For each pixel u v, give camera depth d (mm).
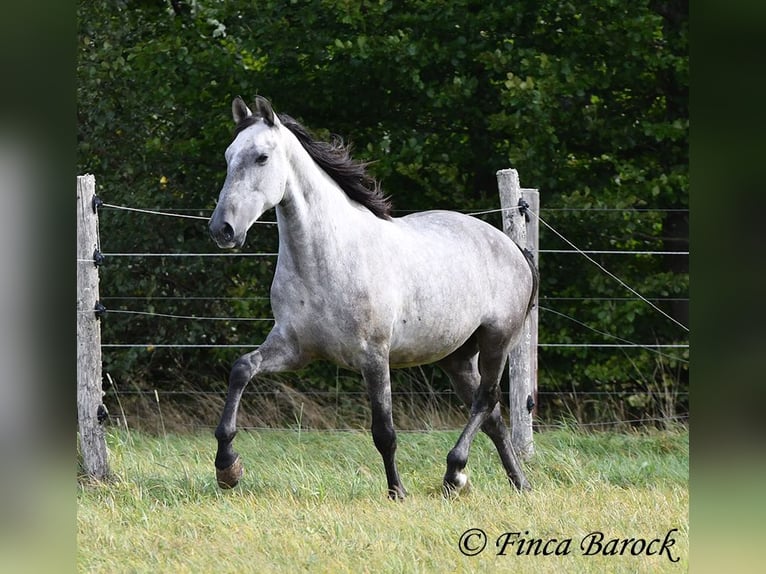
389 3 15750
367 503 8766
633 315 16031
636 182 16375
